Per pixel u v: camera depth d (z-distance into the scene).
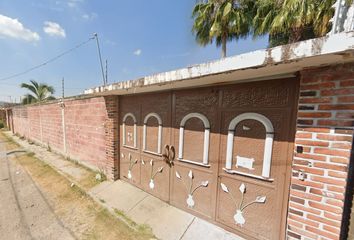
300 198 1.86
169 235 2.75
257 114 2.27
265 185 2.25
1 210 3.69
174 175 3.33
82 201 3.94
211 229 2.71
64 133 7.09
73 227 3.11
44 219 3.35
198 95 2.89
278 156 2.14
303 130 1.81
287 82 2.04
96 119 5.16
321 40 1.29
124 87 3.25
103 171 5.04
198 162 2.94
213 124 2.72
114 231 2.97
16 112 15.42
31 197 4.22
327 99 1.65
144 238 2.75
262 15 9.46
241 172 2.45
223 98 2.59
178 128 3.21
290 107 2.03
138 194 3.90
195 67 2.16
